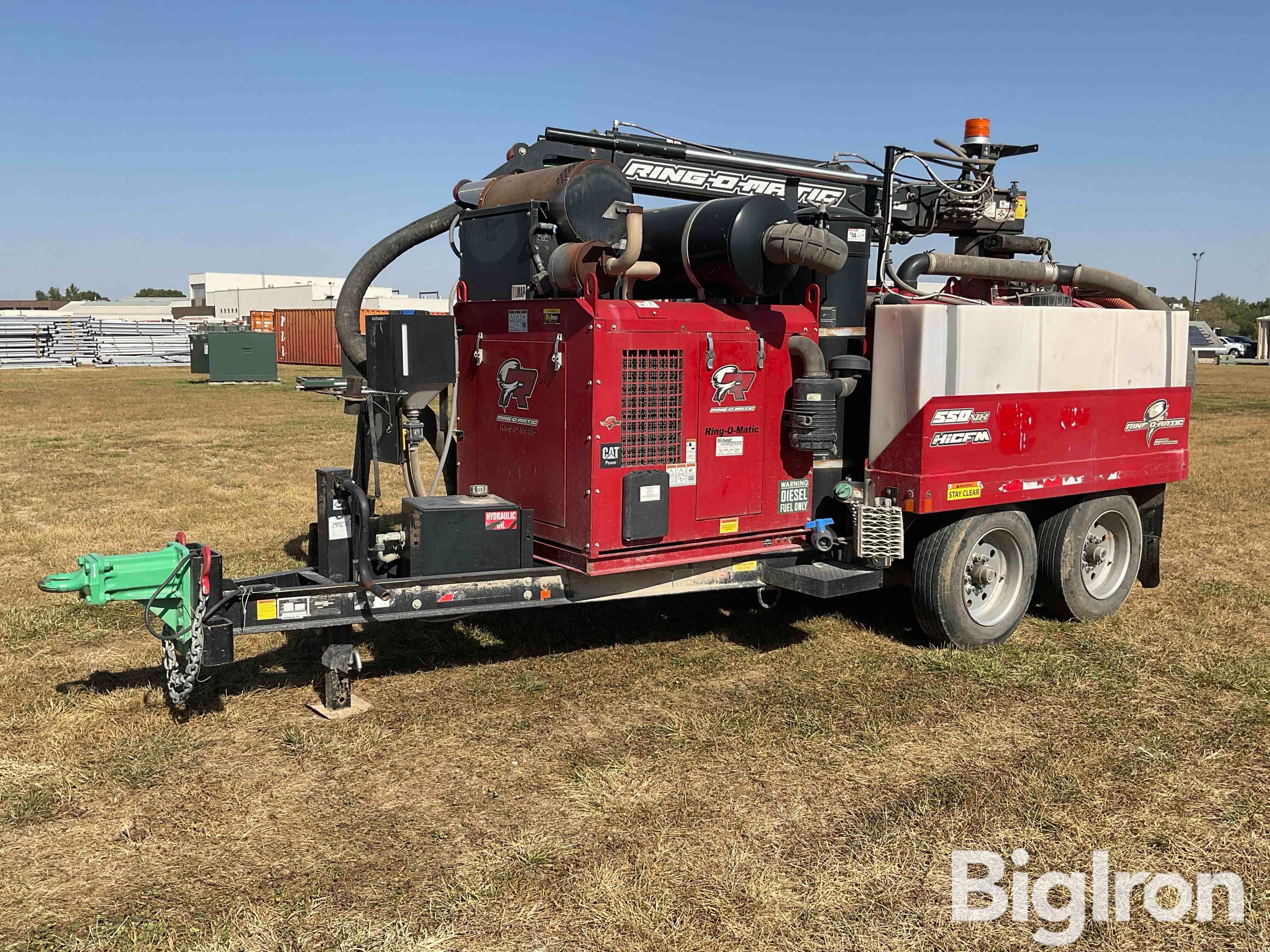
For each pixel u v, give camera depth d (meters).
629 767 4.32
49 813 3.87
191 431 17.56
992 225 7.46
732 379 5.32
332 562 5.14
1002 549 6.12
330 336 47.00
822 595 5.34
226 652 4.32
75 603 6.57
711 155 6.65
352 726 4.70
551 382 5.13
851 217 5.78
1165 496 11.06
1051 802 4.05
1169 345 6.78
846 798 4.08
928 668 5.60
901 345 5.50
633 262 4.83
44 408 22.33
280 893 3.36
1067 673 5.54
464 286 5.83
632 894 3.36
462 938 3.12
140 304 108.62
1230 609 6.85
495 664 5.58
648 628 6.28
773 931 3.19
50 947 3.05
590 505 4.93
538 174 5.38
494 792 4.09
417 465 5.36
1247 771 4.39
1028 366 5.90
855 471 5.93
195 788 4.08
